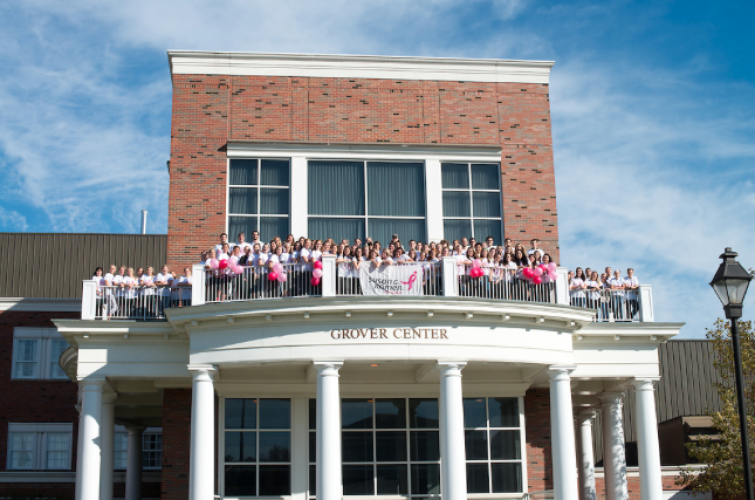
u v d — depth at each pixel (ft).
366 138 77.20
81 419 65.05
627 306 70.95
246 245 63.93
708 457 86.12
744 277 47.16
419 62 79.10
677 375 117.91
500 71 80.18
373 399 71.61
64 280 122.52
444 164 78.02
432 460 71.15
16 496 113.80
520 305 60.75
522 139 79.10
